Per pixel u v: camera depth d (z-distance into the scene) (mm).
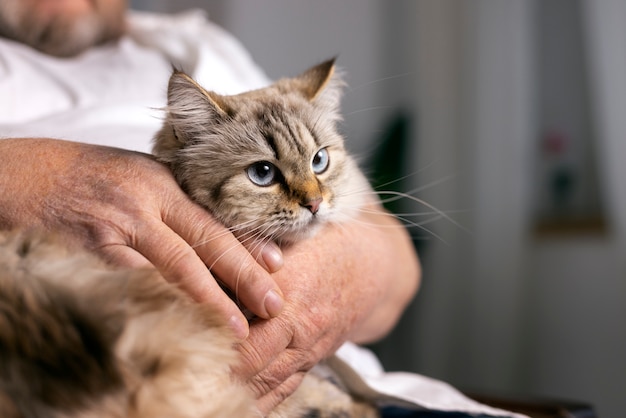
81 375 357
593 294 1077
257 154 514
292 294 499
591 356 1080
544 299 1157
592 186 1123
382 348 1368
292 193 520
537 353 1165
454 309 1327
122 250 444
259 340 472
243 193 505
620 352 1030
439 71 1386
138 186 480
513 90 1188
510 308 1198
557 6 1158
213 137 521
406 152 1369
